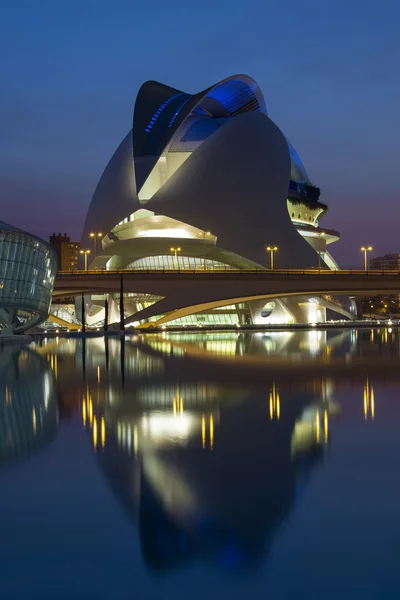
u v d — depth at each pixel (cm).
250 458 941
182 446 1030
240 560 562
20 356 3133
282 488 780
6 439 1092
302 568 547
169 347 3838
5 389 1795
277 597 496
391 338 4806
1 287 4156
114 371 2316
